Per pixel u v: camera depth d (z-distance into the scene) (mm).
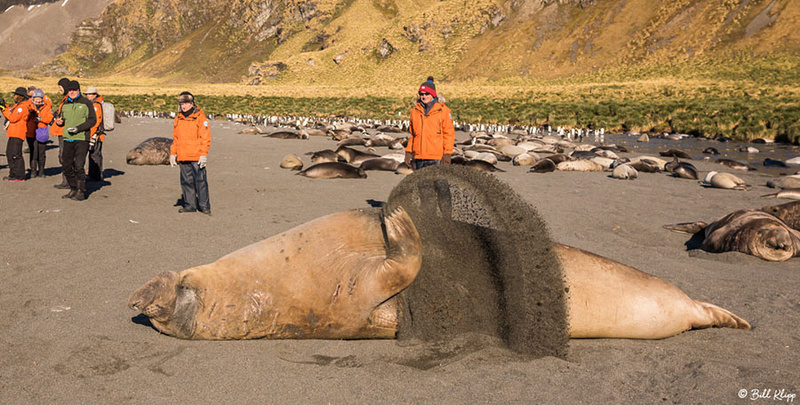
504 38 130500
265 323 3764
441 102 7605
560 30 126688
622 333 4043
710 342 4043
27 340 3809
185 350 3676
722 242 6801
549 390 3223
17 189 10258
